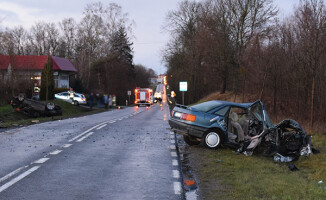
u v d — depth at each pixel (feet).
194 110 33.42
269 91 69.41
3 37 108.68
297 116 55.26
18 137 41.81
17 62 111.24
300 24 48.37
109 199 17.22
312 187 18.90
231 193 18.12
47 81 131.13
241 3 119.24
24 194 17.88
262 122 32.30
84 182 20.59
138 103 187.73
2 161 26.81
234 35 123.13
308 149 28.17
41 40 280.51
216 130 32.73
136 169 24.50
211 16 130.21
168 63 195.42
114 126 57.62
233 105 33.12
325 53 45.21
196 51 166.20
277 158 27.35
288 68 58.90
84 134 45.52
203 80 179.93
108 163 26.55
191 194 18.21
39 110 85.46
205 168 24.85
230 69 131.54
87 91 213.46
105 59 218.18
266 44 68.44
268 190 18.26
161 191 18.81
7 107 91.81
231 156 29.30
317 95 50.11
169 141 39.60
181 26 179.32
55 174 22.59
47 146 34.78
